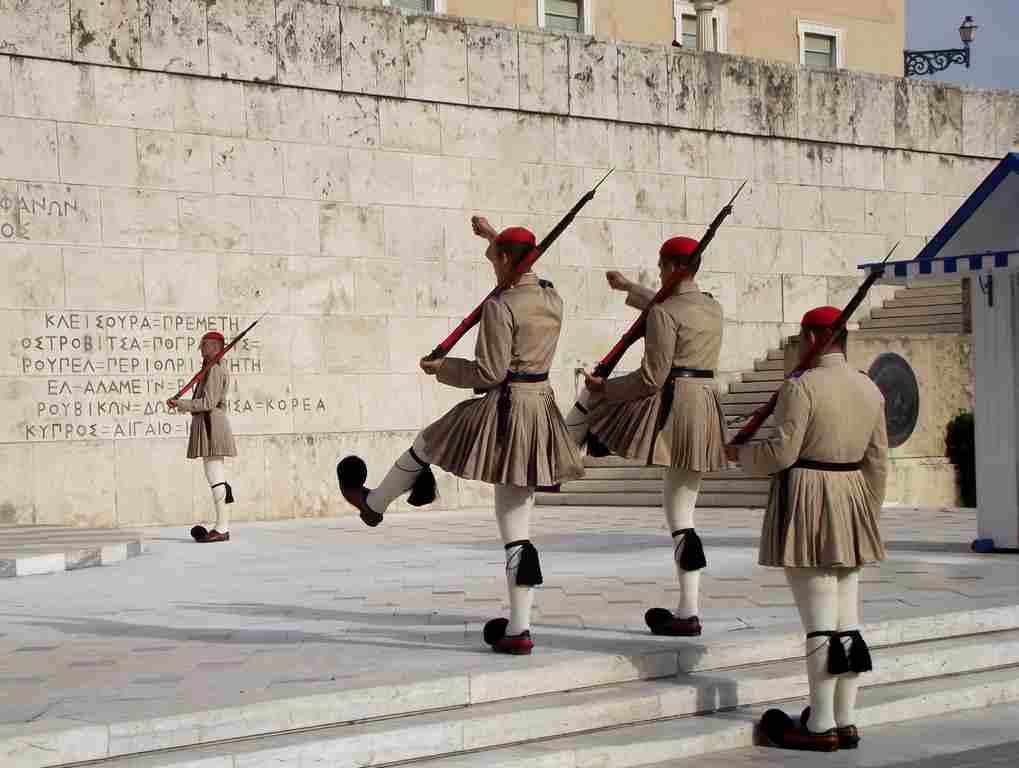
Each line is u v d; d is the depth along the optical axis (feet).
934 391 55.83
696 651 22.68
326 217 55.36
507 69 60.13
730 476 54.75
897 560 34.68
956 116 74.08
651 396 23.72
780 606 27.22
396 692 19.61
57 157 49.73
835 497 19.79
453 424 22.54
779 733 20.61
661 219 64.49
